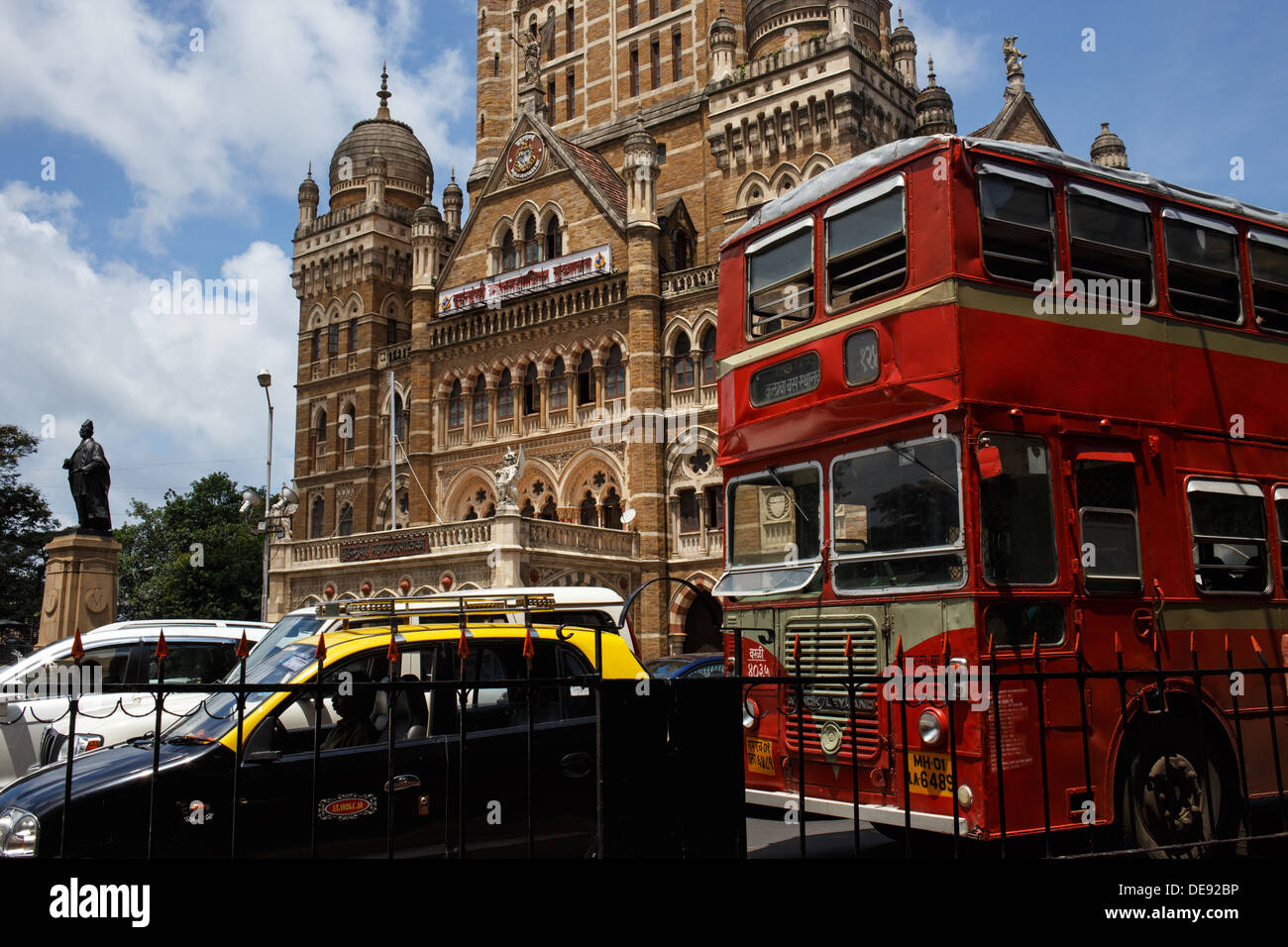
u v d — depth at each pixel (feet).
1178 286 34.04
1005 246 29.91
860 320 31.76
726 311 38.75
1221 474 33.37
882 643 29.91
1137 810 28.71
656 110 144.97
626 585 115.65
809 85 120.88
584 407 125.90
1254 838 26.86
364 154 170.09
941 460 28.58
